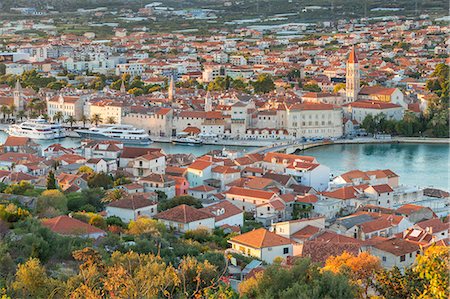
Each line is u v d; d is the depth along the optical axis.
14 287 170.50
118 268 162.38
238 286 193.38
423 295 124.94
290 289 157.38
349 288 162.00
